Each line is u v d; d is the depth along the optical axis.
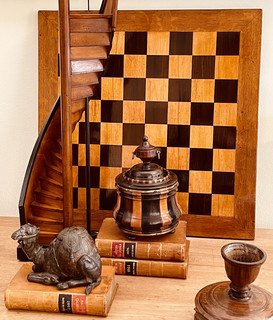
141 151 1.89
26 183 2.00
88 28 1.84
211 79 2.21
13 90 2.35
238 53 2.18
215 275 1.92
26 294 1.66
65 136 1.90
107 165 2.30
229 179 2.25
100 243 1.92
